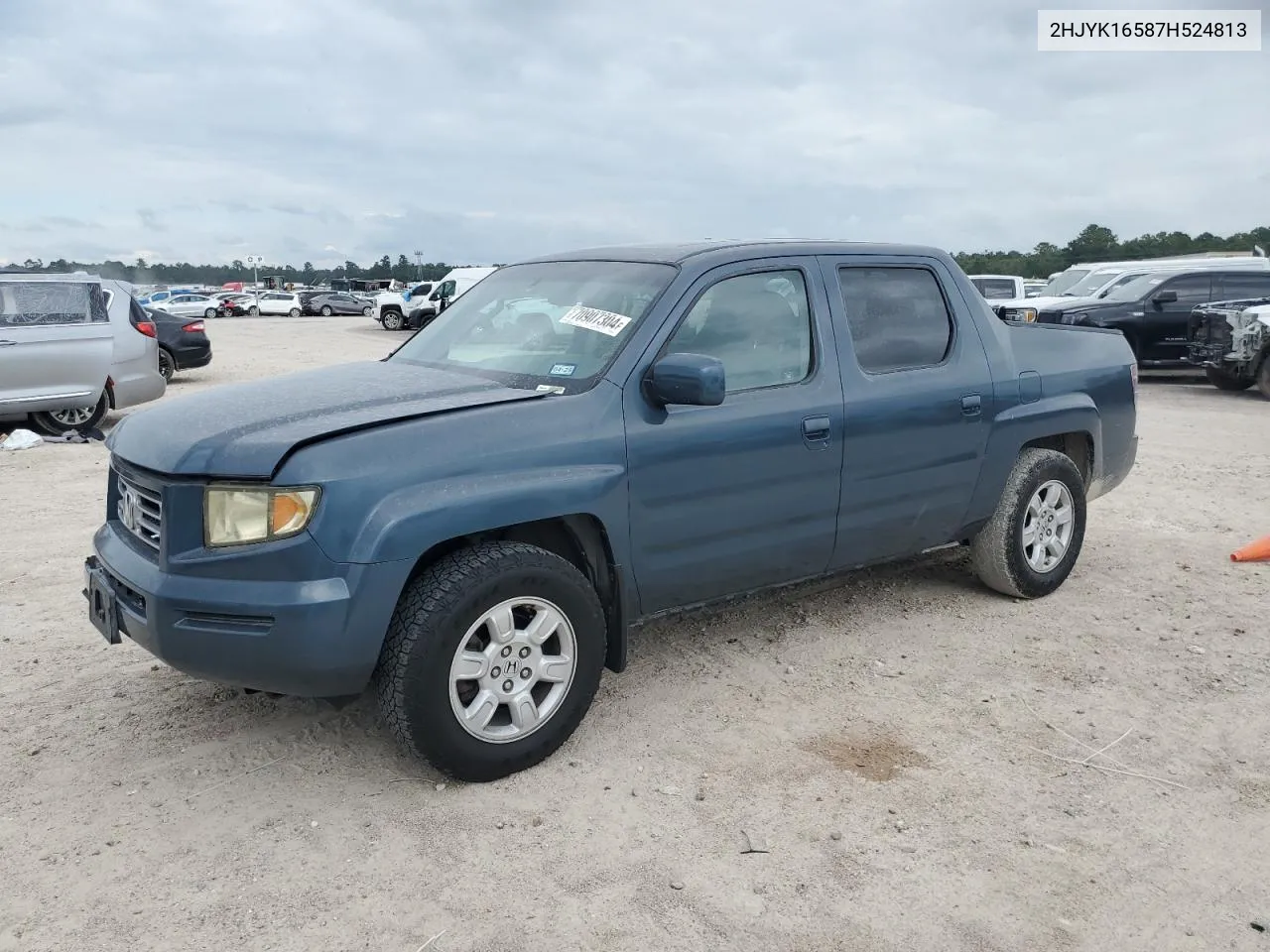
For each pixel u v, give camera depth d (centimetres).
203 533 314
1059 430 520
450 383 382
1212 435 1070
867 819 323
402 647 319
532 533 369
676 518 382
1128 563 600
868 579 564
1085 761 362
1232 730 386
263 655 310
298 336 3152
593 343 385
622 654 382
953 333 481
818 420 417
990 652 462
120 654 455
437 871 296
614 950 262
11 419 1118
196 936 267
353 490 311
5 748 368
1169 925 273
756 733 381
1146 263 1864
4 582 555
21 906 279
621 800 334
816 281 434
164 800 334
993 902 282
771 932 270
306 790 340
